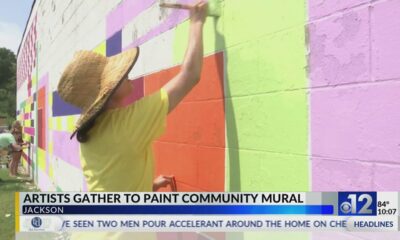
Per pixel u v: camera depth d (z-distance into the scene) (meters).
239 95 2.58
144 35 4.12
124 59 2.21
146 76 4.09
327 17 1.91
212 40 2.88
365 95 1.72
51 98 10.41
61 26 9.05
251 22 2.45
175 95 2.44
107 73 2.22
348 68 1.80
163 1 3.62
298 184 2.09
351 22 1.78
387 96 1.63
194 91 3.14
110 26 5.29
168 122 3.61
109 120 2.22
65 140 8.18
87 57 2.26
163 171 3.71
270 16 2.29
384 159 1.65
